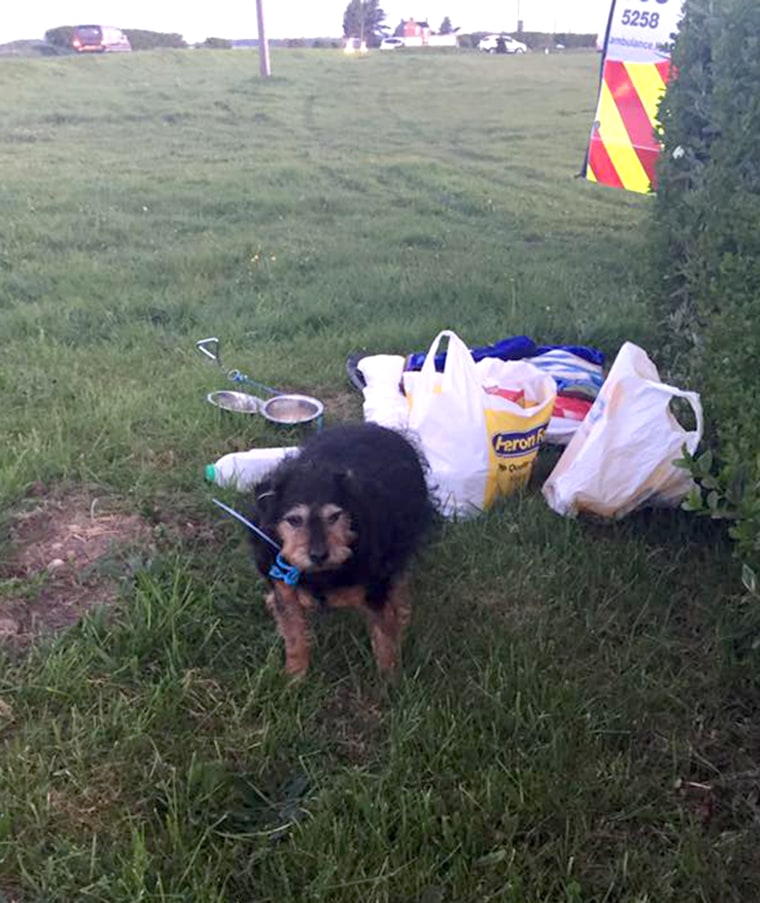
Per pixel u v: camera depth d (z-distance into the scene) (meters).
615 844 1.17
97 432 2.18
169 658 1.44
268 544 1.41
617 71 3.54
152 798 1.22
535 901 1.09
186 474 2.01
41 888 1.08
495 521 1.86
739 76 1.85
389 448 1.59
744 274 1.65
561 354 2.44
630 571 1.69
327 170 6.76
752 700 1.41
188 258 3.99
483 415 1.88
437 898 1.08
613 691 1.41
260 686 1.41
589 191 6.14
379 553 1.38
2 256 4.01
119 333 3.00
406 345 2.83
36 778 1.22
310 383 2.58
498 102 11.28
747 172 1.83
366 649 1.50
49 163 6.91
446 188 6.06
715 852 1.14
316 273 3.84
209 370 2.57
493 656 1.45
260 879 1.12
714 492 1.33
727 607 1.55
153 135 8.67
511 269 3.91
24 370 2.56
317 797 1.21
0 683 1.38
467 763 1.27
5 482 1.89
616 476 1.80
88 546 1.75
